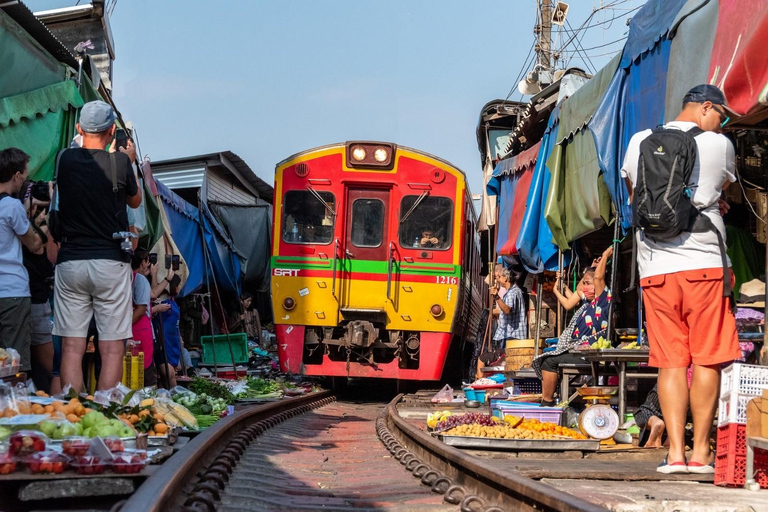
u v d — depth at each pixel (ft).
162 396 24.23
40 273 24.20
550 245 36.11
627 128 25.98
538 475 16.65
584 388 25.08
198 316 63.41
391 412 32.42
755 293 24.39
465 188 48.49
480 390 39.45
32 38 27.89
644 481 16.51
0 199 21.22
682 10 21.77
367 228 48.01
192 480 15.71
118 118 37.63
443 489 16.74
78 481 12.73
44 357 24.68
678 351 17.29
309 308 47.32
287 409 37.96
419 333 47.37
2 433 13.25
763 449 15.12
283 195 48.34
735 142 24.81
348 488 17.75
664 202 16.43
